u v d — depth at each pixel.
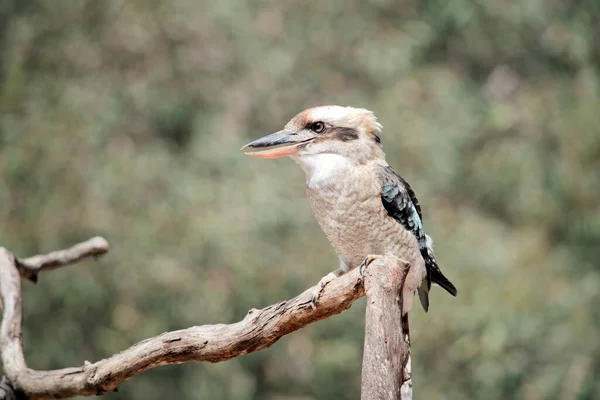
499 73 17.52
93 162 13.76
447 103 15.27
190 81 15.57
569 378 12.77
